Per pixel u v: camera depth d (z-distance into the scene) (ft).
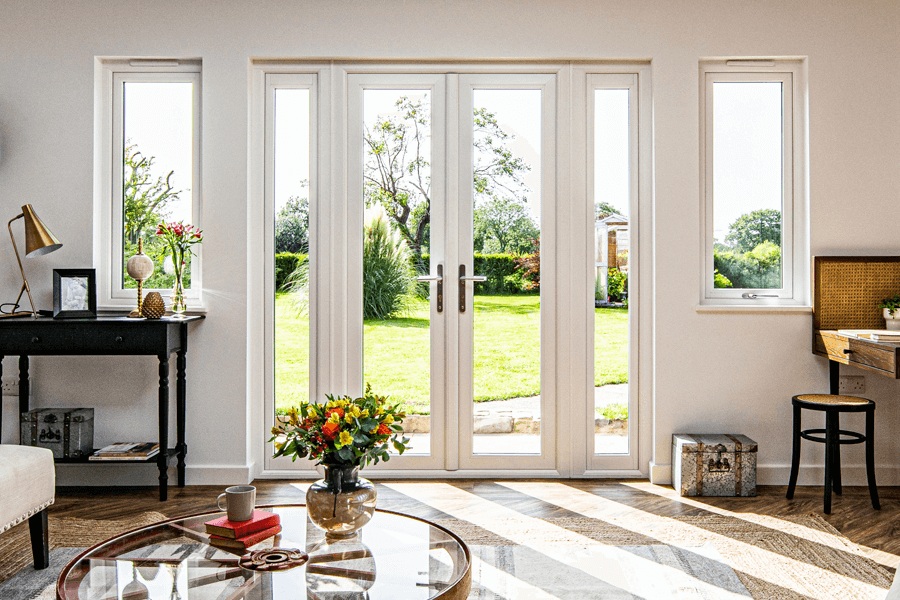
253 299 12.78
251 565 5.91
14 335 11.23
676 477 12.10
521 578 8.54
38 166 12.50
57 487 12.46
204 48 12.50
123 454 11.76
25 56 12.48
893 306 11.97
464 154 12.89
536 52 12.53
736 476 11.76
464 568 5.83
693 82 12.49
